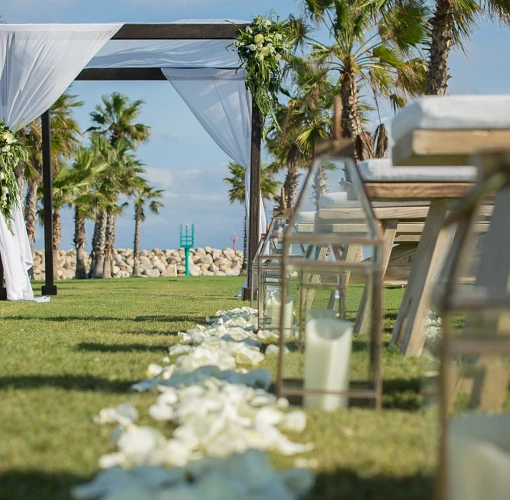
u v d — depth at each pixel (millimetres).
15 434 1441
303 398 1713
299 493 1072
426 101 1654
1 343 3119
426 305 2617
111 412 1529
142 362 2443
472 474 877
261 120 7336
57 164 20266
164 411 1500
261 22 7035
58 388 1937
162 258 29859
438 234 2574
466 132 1659
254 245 7375
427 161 1779
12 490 1108
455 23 8953
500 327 1341
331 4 10172
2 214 7227
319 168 2342
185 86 7543
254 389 1863
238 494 989
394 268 3914
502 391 1575
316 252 2521
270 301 3539
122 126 25281
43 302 6918
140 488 991
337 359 1694
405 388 1957
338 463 1231
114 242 27188
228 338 2957
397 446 1341
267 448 1282
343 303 2770
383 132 11438
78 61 7176
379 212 3100
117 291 10117
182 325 4027
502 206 1654
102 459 1199
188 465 1126
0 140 7176
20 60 7188
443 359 879
